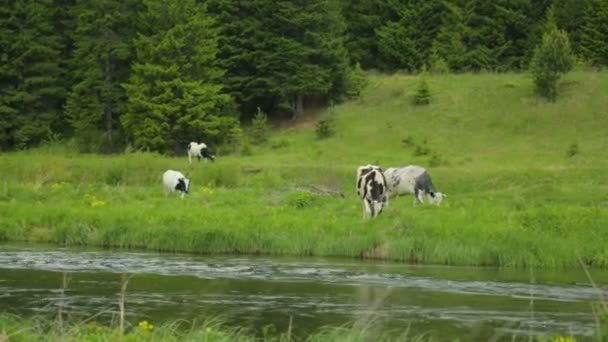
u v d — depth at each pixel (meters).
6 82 65.12
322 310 16.84
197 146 51.28
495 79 64.94
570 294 18.81
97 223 27.05
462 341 14.33
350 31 76.44
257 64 66.00
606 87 60.53
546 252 23.28
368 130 60.31
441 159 49.81
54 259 22.89
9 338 12.18
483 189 39.97
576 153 51.28
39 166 42.75
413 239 24.05
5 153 62.78
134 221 27.02
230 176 41.34
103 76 63.84
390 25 73.50
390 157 53.97
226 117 60.72
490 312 16.80
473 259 23.30
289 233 25.34
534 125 57.38
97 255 23.80
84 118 62.81
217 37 63.59
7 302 17.06
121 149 64.12
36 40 65.50
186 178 36.75
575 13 73.50
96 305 16.95
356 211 30.48
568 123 56.88
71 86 67.75
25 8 64.44
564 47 60.03
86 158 50.16
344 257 24.30
